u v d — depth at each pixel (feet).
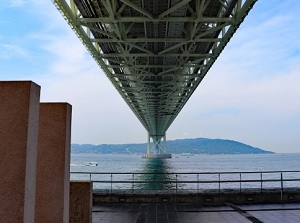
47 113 22.31
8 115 16.29
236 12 63.36
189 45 91.15
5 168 15.94
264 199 47.44
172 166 335.06
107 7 62.03
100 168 305.73
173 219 37.06
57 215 21.58
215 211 41.09
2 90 16.42
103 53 90.89
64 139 22.16
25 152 16.07
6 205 15.74
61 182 21.83
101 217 38.01
